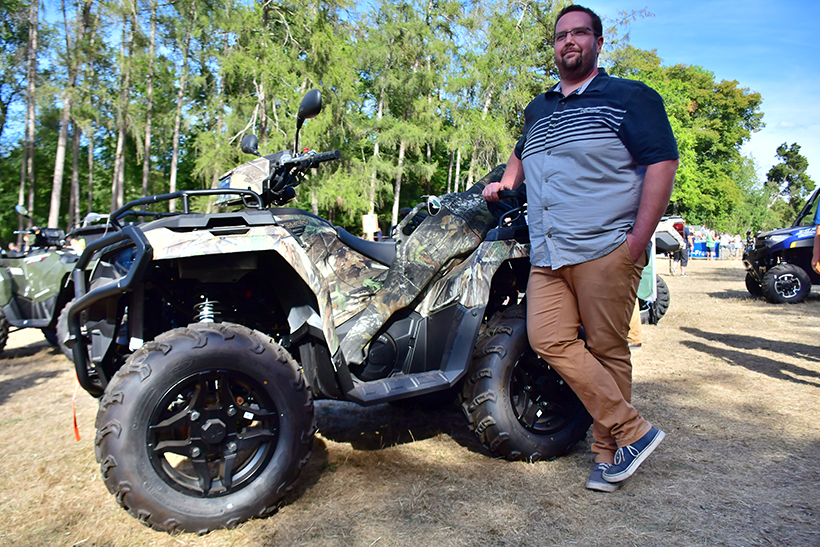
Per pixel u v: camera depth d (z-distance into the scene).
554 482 2.56
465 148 28.17
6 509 2.35
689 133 42.06
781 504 2.31
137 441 1.98
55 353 6.20
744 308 8.81
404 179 29.25
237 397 2.23
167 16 21.50
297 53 20.95
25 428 3.45
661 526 2.15
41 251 6.37
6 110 26.56
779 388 4.12
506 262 3.05
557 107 2.50
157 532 2.12
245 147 3.07
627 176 2.36
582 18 2.42
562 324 2.50
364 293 2.79
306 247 2.74
